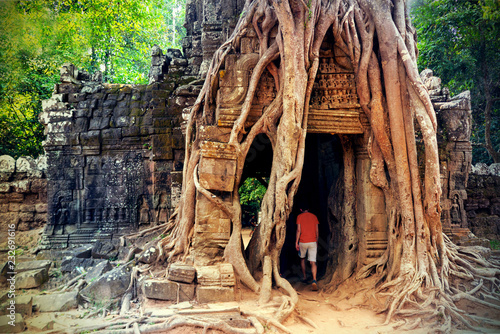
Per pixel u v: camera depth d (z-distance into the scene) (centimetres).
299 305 575
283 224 597
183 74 959
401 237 620
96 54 1548
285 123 593
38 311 520
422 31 1059
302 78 595
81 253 736
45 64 1163
